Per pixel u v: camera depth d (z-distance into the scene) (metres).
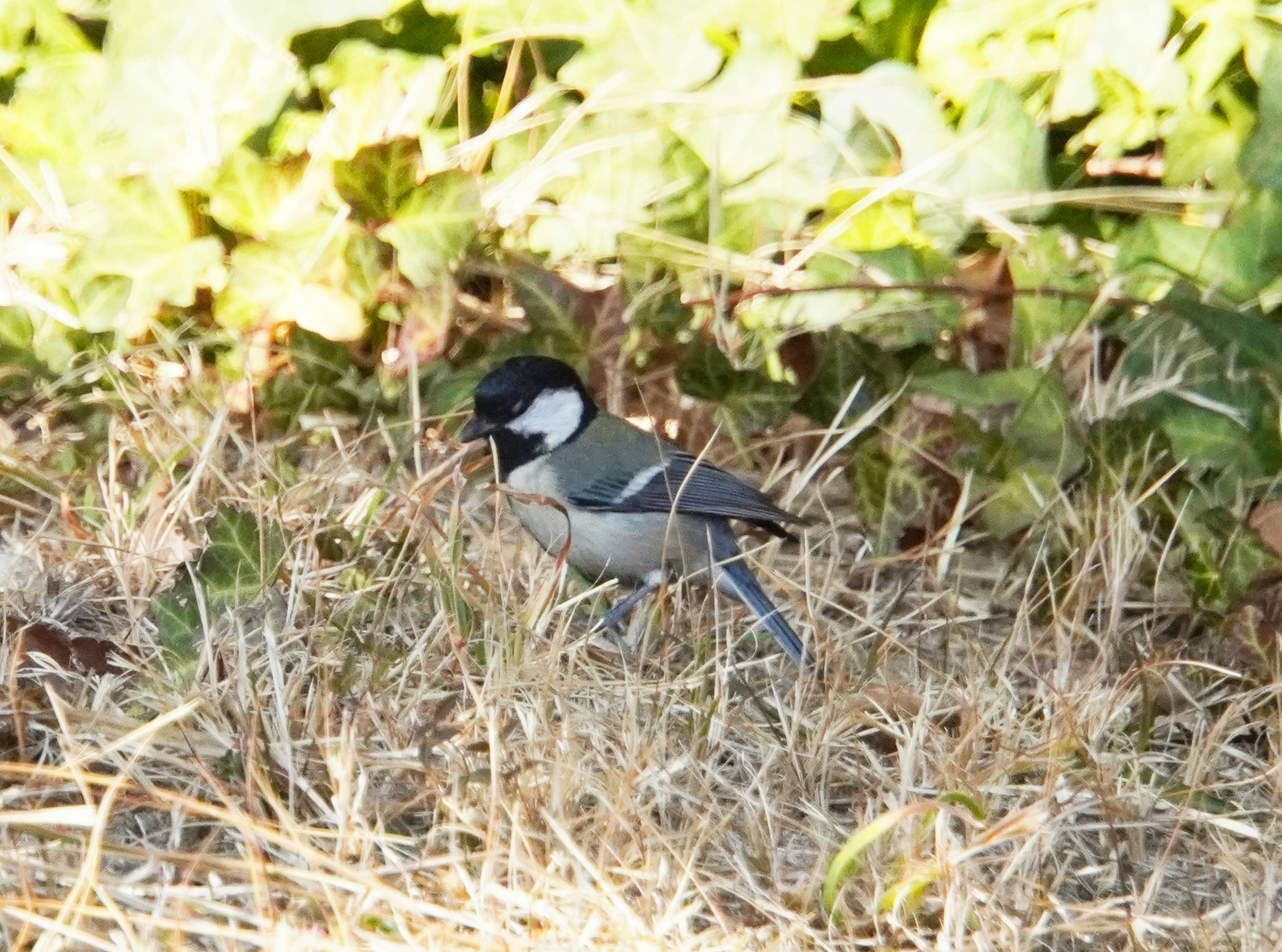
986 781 5.53
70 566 6.71
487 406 7.34
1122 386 7.59
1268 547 6.93
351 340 8.15
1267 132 7.79
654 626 7.02
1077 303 8.04
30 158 8.19
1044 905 4.95
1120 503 7.16
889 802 5.36
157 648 5.87
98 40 8.48
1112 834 5.34
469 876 4.90
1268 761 6.11
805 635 7.04
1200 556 7.04
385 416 8.08
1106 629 6.84
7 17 8.33
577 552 7.41
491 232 8.38
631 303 8.24
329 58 8.62
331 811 5.09
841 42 8.97
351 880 4.62
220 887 4.51
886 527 7.70
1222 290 7.85
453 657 6.01
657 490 7.22
